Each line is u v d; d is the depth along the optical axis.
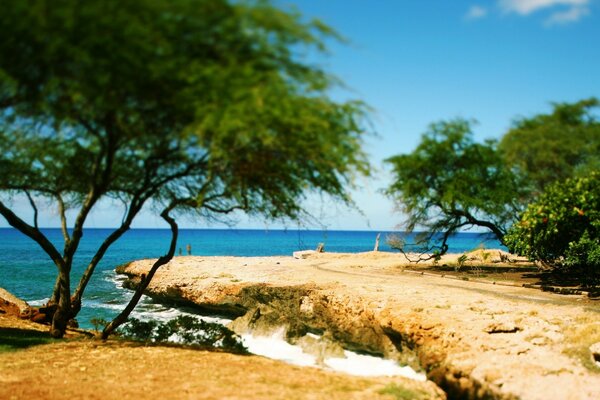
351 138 8.30
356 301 17.33
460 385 10.74
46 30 6.38
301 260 41.59
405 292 18.19
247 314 21.14
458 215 26.67
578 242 17.02
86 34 6.45
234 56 7.14
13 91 7.47
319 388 8.13
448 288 19.56
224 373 8.73
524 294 17.80
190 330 14.46
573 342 11.20
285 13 6.73
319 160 8.77
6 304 15.59
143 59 6.85
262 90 6.92
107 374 8.56
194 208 12.30
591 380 9.43
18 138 9.20
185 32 6.98
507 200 24.03
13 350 10.37
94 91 7.19
